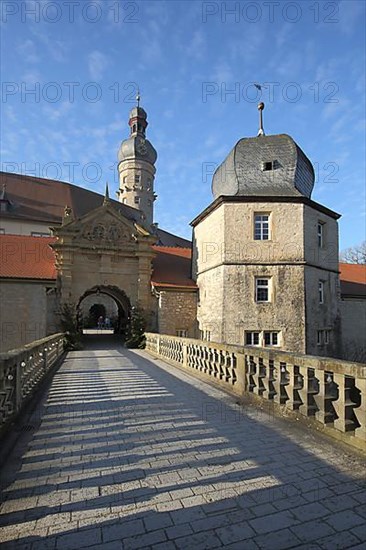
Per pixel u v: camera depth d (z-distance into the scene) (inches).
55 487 151.6
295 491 147.6
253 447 195.9
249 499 141.6
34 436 215.9
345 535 119.4
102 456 184.7
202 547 113.5
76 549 112.5
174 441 206.4
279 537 118.3
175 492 147.1
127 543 115.4
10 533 120.5
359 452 184.7
